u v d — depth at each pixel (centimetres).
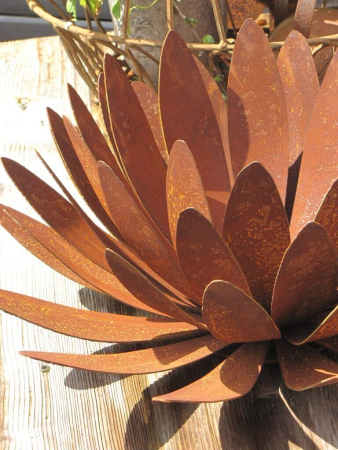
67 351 61
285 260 45
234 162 64
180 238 46
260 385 55
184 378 58
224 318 47
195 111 64
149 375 59
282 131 63
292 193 65
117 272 48
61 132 59
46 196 59
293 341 52
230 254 47
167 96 62
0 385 58
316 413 54
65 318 54
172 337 55
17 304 53
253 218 48
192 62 63
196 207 50
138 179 60
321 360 51
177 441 54
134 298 58
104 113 63
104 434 55
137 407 56
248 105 64
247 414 55
